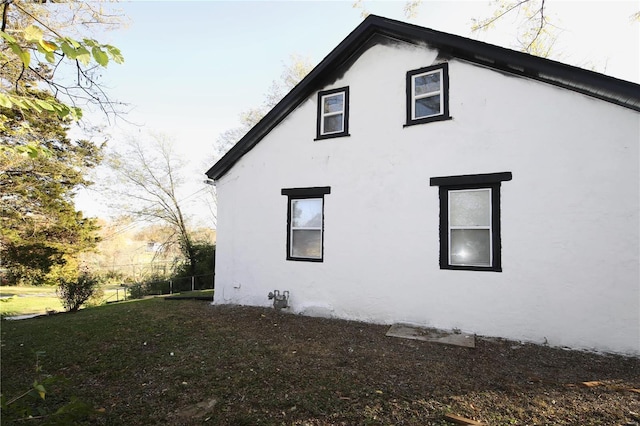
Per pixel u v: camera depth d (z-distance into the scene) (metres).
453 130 6.50
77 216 17.50
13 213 13.79
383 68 7.42
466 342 5.55
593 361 4.80
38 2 5.68
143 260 28.69
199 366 4.66
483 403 3.53
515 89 6.00
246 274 8.81
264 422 3.22
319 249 7.98
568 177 5.52
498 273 5.93
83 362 4.94
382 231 7.08
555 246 5.55
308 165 8.14
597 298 5.23
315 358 4.91
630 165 5.13
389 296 6.89
